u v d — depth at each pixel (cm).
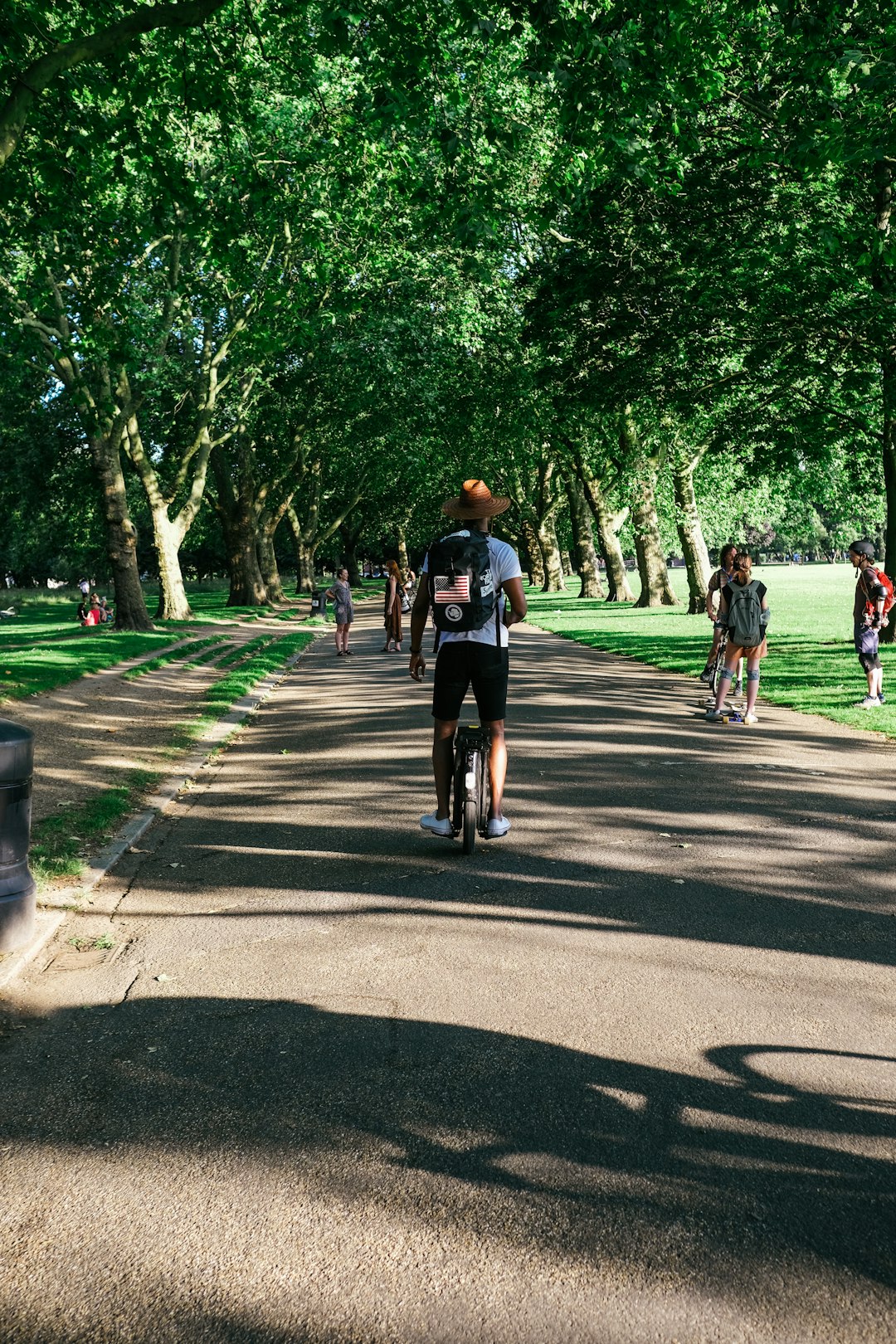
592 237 1911
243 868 678
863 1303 262
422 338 2994
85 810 800
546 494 5788
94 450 3127
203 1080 389
